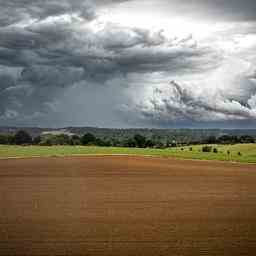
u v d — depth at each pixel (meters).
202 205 29.28
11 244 18.41
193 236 19.95
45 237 19.66
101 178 47.94
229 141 139.75
